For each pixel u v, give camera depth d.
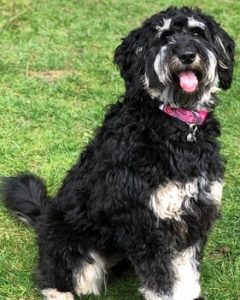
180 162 1.35
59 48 2.77
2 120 2.23
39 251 1.54
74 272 1.48
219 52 1.43
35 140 2.12
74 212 1.46
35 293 1.55
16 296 1.54
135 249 1.39
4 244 1.70
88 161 1.46
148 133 1.36
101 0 3.25
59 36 2.88
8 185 1.74
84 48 2.78
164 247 1.38
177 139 1.36
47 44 2.80
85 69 2.59
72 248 1.47
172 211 1.36
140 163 1.34
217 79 1.43
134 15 3.14
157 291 1.40
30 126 2.21
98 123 2.22
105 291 1.56
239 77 2.50
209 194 1.39
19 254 1.67
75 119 2.26
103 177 1.40
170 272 1.41
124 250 1.45
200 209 1.39
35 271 1.58
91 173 1.44
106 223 1.42
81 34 2.89
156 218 1.36
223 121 2.26
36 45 2.78
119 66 1.44
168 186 1.34
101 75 2.56
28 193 1.71
